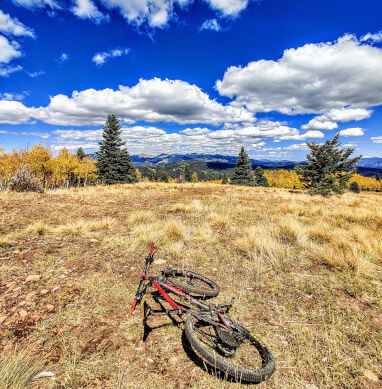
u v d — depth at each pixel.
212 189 20.70
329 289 4.18
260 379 2.29
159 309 3.49
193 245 6.28
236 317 3.42
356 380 2.44
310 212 10.66
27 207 9.39
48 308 3.31
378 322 3.32
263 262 5.20
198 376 2.45
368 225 8.52
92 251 5.45
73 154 44.19
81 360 2.53
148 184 22.83
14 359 2.35
